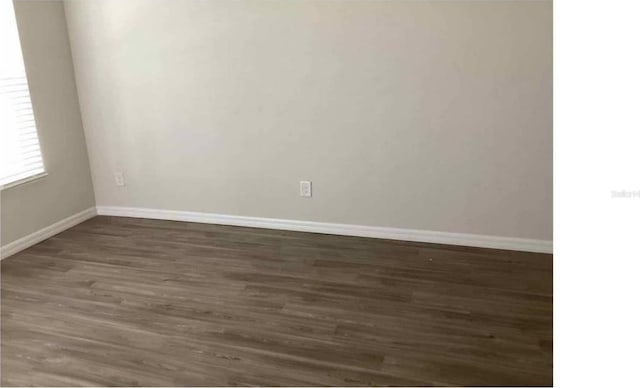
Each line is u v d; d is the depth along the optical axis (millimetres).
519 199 3281
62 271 3287
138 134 4082
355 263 3258
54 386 2158
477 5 3043
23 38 3641
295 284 3002
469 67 3152
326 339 2445
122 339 2498
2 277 3215
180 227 4027
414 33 3195
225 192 3979
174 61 3795
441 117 3291
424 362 2254
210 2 3568
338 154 3582
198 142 3928
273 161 3766
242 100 3703
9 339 2520
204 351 2381
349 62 3373
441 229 3510
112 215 4371
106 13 3852
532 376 2146
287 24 3432
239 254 3461
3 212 3539
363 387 2105
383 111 3395
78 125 4176
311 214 3793
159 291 2977
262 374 2203
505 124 3180
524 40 3018
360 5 3248
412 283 2965
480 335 2438
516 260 3229
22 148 3680
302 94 3539
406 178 3479
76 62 4062
